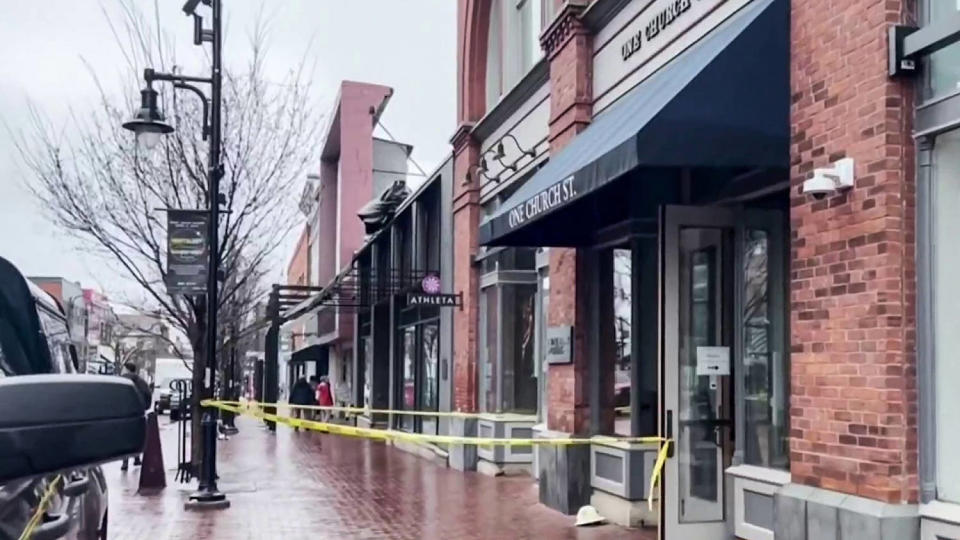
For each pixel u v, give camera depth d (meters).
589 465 10.93
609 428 10.77
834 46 6.29
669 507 8.22
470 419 16.17
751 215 8.41
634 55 9.99
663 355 8.33
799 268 6.57
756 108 6.86
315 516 11.24
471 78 16.61
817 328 6.33
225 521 10.91
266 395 28.97
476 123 16.11
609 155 7.34
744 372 8.37
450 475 15.52
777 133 6.84
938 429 5.64
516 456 15.16
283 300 30.55
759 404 8.21
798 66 6.70
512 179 14.42
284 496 13.03
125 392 2.20
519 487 13.73
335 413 29.97
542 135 13.09
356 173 34.28
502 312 15.46
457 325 17.06
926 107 5.70
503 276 15.40
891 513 5.57
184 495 13.13
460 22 17.11
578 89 11.12
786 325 8.04
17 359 3.85
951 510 5.42
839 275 6.12
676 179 9.56
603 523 10.29
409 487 13.95
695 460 8.34
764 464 8.07
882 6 5.84
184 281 12.84
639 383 10.02
